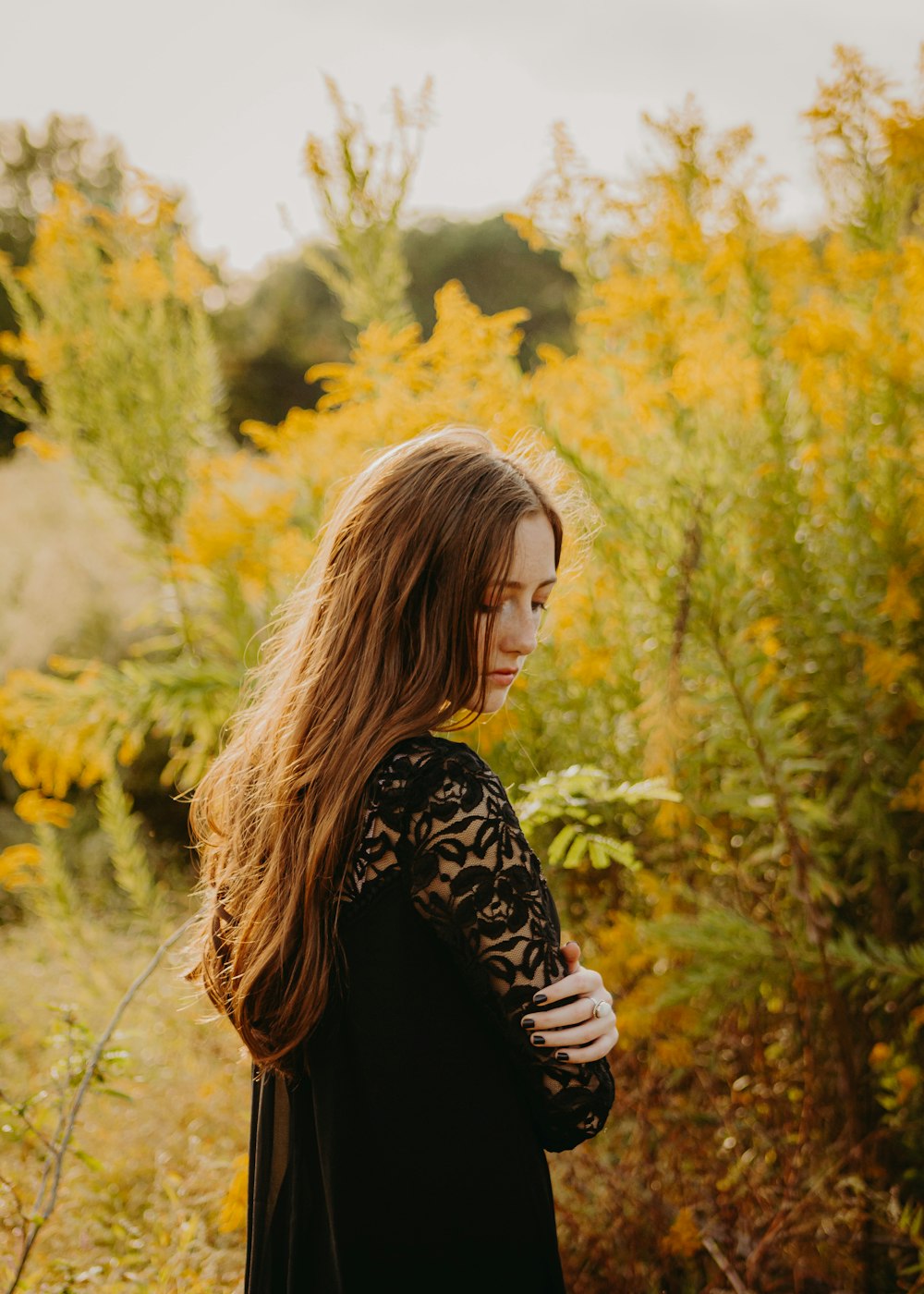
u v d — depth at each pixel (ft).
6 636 16.92
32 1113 6.02
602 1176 6.95
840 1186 6.38
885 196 8.46
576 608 8.02
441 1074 3.14
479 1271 3.24
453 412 7.47
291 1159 3.65
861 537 7.73
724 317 8.70
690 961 7.77
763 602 7.91
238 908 3.55
